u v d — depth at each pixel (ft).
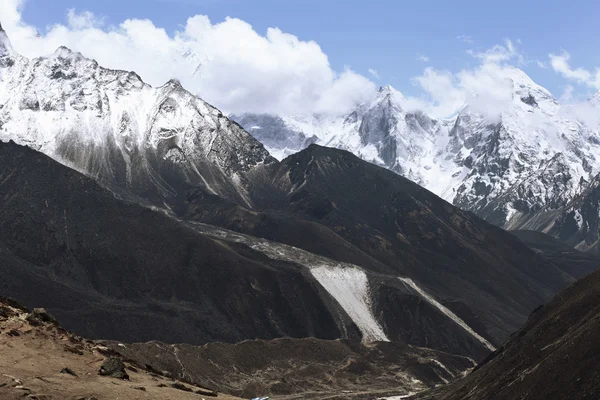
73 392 133.18
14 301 172.55
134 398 136.87
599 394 395.96
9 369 137.59
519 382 469.57
